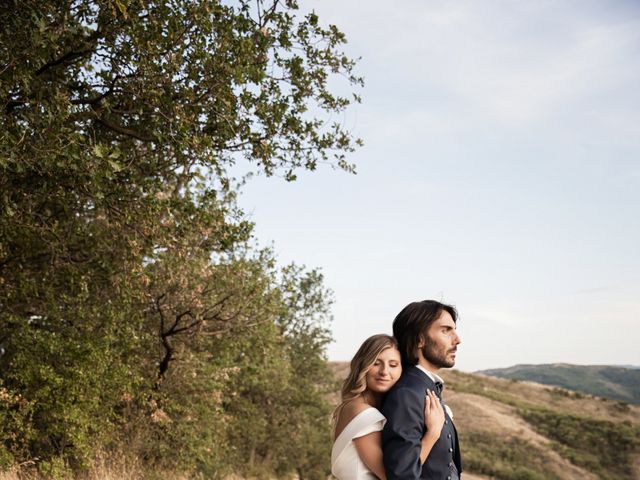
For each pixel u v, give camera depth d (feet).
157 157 30.91
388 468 9.53
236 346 51.37
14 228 30.35
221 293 47.09
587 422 190.19
